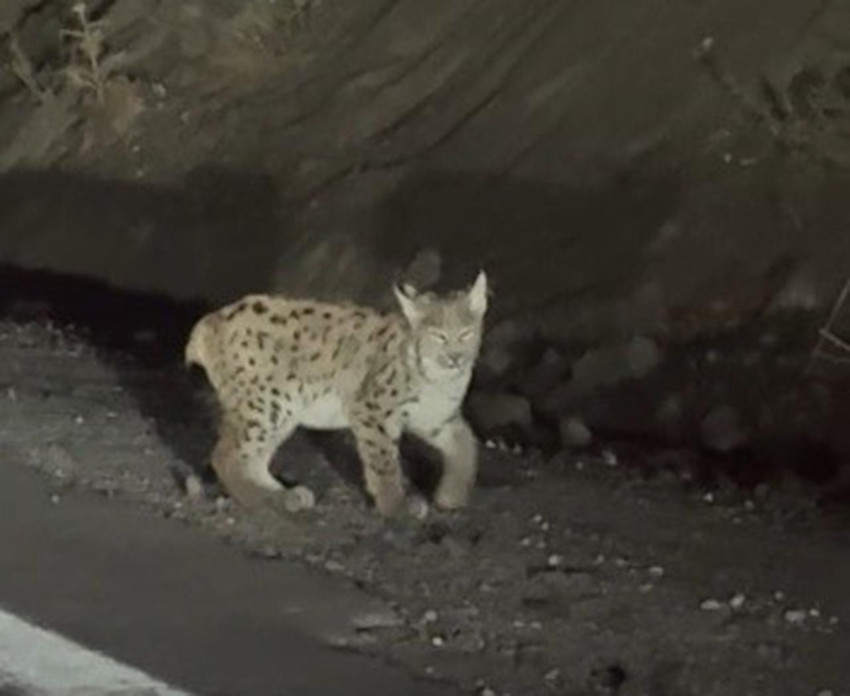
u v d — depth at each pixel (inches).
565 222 848.3
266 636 408.8
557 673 392.5
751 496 580.7
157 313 982.4
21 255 1103.6
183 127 1112.8
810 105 801.6
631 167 850.8
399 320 499.8
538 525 510.6
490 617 425.4
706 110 847.7
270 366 507.5
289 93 1095.0
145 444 580.1
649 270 783.7
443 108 987.3
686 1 902.4
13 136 1205.1
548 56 952.3
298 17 1141.1
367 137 1008.9
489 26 1021.8
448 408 502.0
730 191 797.9
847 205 761.6
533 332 786.2
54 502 509.7
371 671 389.7
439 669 392.5
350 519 502.3
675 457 647.8
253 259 979.9
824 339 700.7
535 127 916.6
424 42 1054.4
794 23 844.6
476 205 893.8
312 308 511.8
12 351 783.1
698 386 709.9
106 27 1217.4
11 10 1339.8
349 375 503.5
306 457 567.2
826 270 739.4
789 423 676.7
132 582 443.2
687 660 402.0
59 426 602.2
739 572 471.8
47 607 422.6
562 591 446.6
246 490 508.1
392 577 453.1
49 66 1253.7
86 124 1165.1
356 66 1073.5
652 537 507.8
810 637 419.5
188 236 1026.1
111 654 393.7
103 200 1098.7
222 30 1153.4
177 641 403.2
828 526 533.3
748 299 746.8
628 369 727.1
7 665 386.9
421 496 523.8
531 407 727.1
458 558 469.4
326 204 963.3
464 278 853.2
